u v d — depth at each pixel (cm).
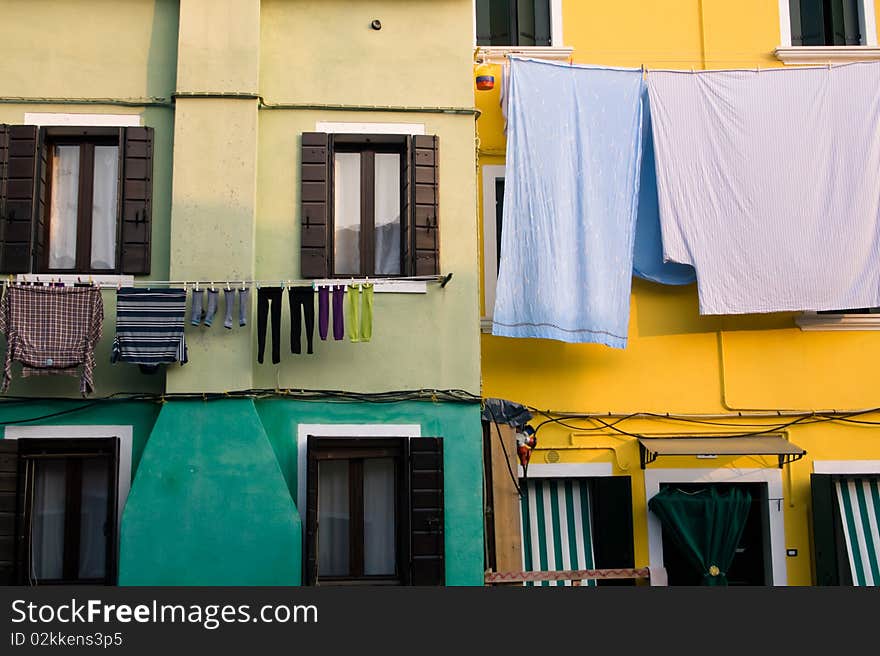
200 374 1098
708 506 1231
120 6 1184
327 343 1130
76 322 1084
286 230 1152
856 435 1286
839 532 1260
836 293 1236
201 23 1166
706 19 1370
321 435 1110
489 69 1340
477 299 1148
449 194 1168
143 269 1127
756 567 1283
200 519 1071
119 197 1141
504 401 1202
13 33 1170
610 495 1251
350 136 1173
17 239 1120
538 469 1260
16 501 1076
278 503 1077
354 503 1120
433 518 1088
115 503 1083
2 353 1103
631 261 1222
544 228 1209
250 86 1157
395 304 1141
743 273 1235
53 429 1101
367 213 1177
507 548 1165
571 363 1284
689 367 1292
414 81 1189
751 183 1248
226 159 1141
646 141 1277
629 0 1370
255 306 1123
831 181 1251
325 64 1188
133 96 1167
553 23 1360
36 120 1155
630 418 1277
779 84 1266
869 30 1391
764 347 1299
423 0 1206
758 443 1245
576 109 1244
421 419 1123
